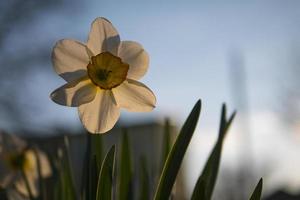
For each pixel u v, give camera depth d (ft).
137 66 1.41
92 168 1.40
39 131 9.11
